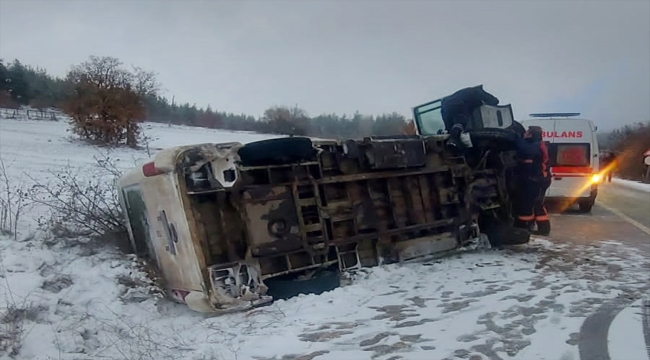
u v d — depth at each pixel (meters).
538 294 6.22
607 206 17.33
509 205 9.01
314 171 7.03
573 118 15.45
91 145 32.44
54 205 9.35
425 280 6.92
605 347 4.52
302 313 5.70
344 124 31.58
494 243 9.00
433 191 8.22
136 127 36.53
